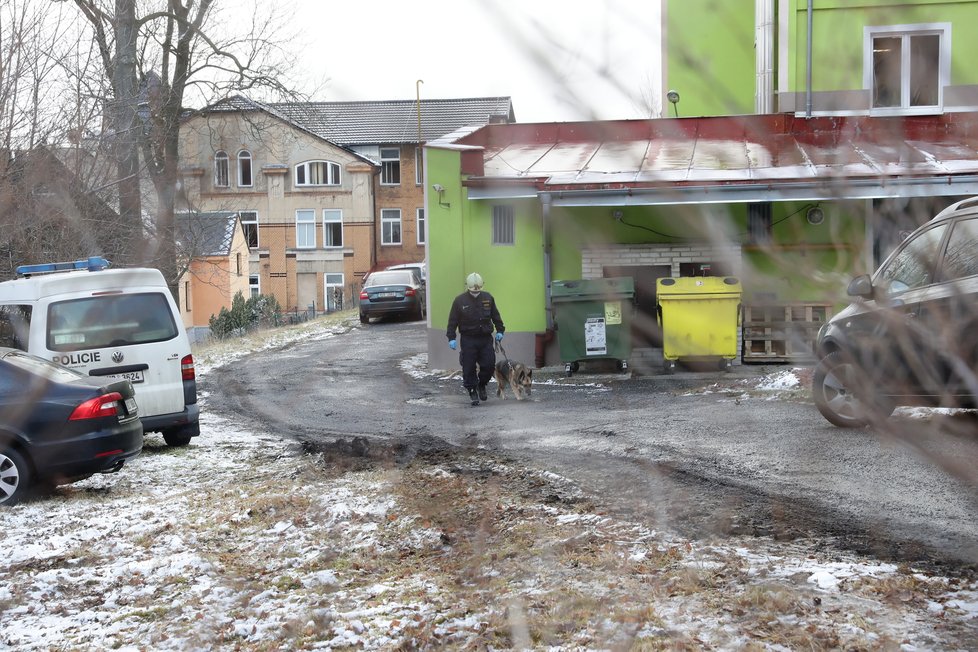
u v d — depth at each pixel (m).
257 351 25.95
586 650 3.99
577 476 7.94
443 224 17.88
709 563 5.20
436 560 5.96
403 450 10.03
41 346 10.59
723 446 8.58
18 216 9.80
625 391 14.18
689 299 14.88
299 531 7.02
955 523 5.70
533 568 5.35
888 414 1.63
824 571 4.96
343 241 50.06
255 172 49.56
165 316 11.30
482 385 14.11
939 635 3.96
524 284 17.41
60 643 4.93
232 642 4.77
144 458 10.78
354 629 4.71
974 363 1.50
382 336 28.06
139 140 11.84
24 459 8.66
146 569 6.22
